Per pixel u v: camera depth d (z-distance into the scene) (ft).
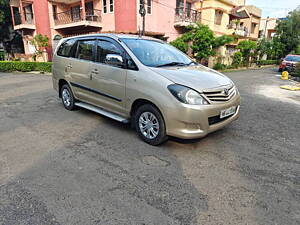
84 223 6.28
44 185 7.95
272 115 17.12
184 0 56.75
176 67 11.75
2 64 46.93
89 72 13.70
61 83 17.26
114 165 9.34
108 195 7.46
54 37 61.11
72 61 15.19
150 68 10.74
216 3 65.16
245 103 21.02
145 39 13.74
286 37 92.02
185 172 8.92
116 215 6.59
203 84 9.96
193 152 10.61
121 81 11.64
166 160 9.82
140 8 43.91
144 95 10.56
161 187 7.94
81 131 12.98
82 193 7.54
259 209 6.96
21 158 9.84
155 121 10.75
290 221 6.49
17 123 14.29
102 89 12.98
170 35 57.82
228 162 9.78
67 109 17.31
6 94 23.22
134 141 11.66
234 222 6.42
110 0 51.52
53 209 6.79
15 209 6.78
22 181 8.17
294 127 14.46
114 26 52.11
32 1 61.72
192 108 9.36
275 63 94.94
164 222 6.37
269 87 30.83
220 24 69.92
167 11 55.52
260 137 12.66
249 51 73.61
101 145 11.18
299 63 41.93
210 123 10.05
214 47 53.26
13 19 66.74
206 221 6.44
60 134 12.53
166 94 9.79
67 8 62.95
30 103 19.49
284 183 8.34
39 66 48.06
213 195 7.57
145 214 6.64
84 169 9.00
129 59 11.48
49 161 9.59
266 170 9.22
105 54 12.89
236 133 13.16
